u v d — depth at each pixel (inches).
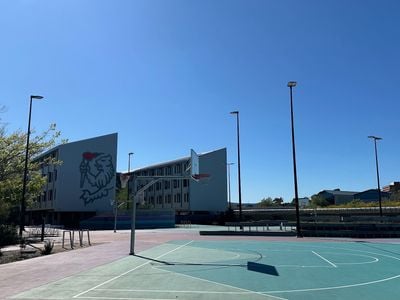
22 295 462.3
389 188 4886.8
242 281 557.9
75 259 807.7
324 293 478.3
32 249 1018.1
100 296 454.0
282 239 1374.3
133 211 917.8
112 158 2955.2
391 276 606.9
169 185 3462.1
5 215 1401.3
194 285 525.7
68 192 2861.7
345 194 4463.6
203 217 3024.1
